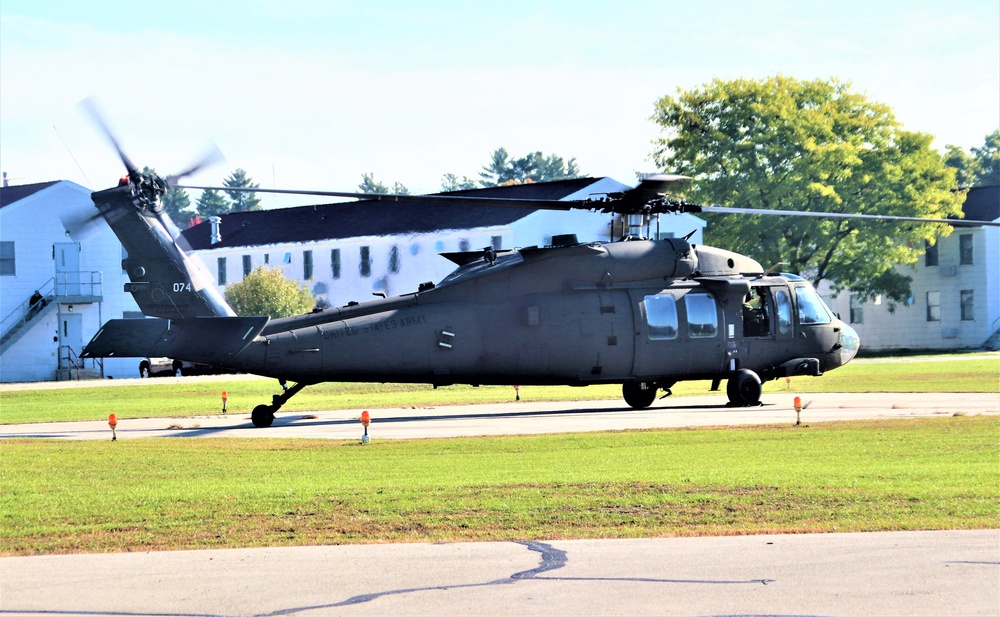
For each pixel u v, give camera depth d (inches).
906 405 4921.3
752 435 3690.9
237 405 5999.0
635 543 1908.2
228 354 4436.5
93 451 3548.2
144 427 4601.4
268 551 1889.8
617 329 4849.9
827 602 1528.1
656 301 4933.6
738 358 5083.7
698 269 5088.6
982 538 1907.0
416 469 2974.9
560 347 4781.0
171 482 2765.7
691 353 4985.2
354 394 6889.8
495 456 3267.7
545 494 2426.2
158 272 4478.3
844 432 3710.6
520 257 4869.6
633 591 1592.0
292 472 2952.8
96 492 2578.7
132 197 4451.3
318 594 1604.3
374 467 3038.9
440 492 2477.9
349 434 4092.0
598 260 4886.8
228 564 1795.0
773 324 5162.4
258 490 2561.5
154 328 4399.6
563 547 1884.8
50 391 7229.3
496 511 2226.9
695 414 4672.7
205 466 3112.7
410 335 4626.0
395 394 6815.9
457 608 1523.1
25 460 3289.9
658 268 4970.5
